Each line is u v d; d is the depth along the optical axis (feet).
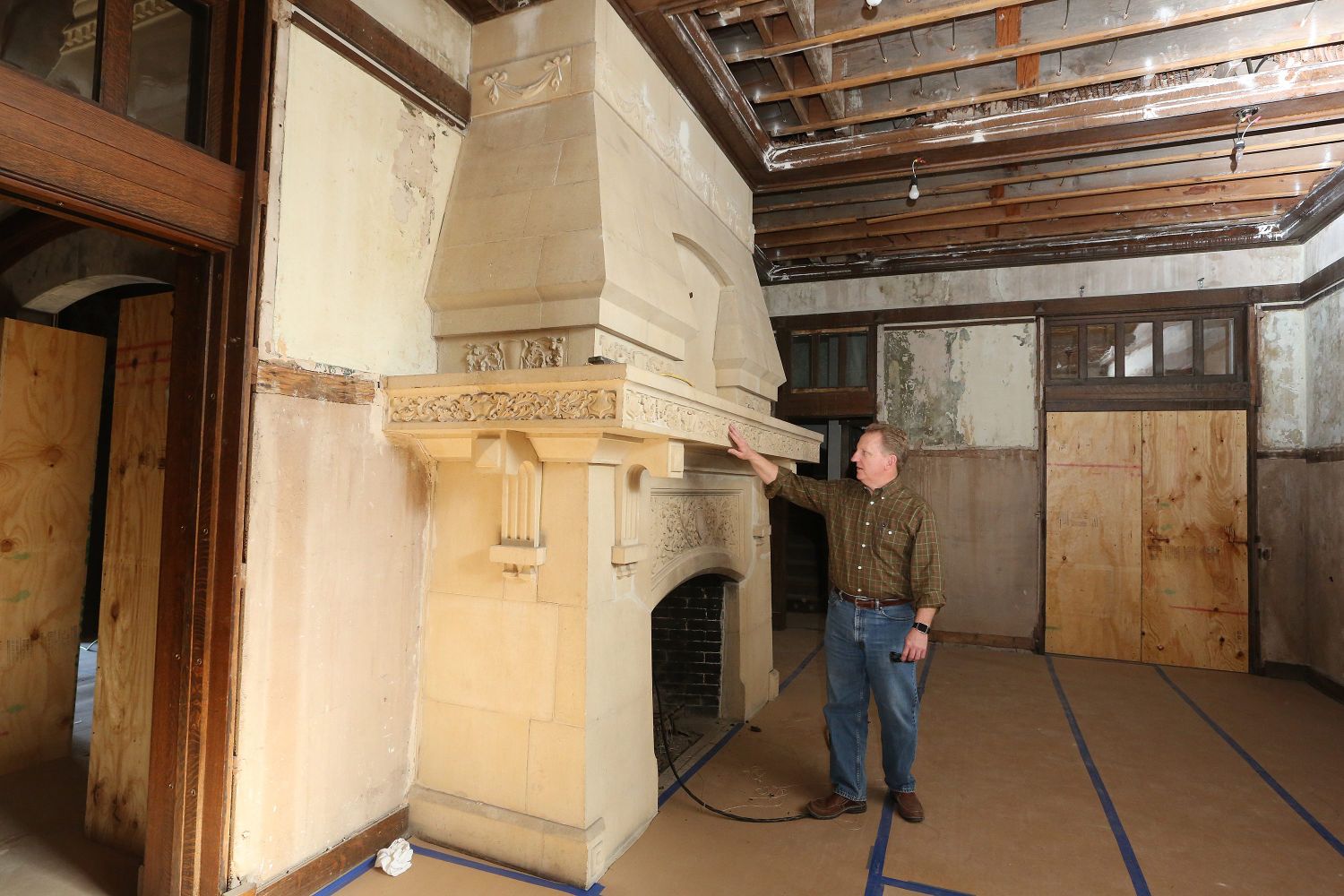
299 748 6.90
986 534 18.44
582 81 8.53
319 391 7.07
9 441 9.60
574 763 7.44
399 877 7.34
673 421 7.68
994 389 18.56
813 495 9.32
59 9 5.71
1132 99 11.34
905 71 10.64
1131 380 17.57
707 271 11.78
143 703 7.80
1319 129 12.14
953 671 16.20
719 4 8.95
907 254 18.93
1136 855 8.18
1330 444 15.10
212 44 6.68
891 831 8.66
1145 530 17.31
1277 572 16.34
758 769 10.46
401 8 8.15
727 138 12.30
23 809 8.71
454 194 8.93
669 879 7.48
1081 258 17.74
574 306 7.74
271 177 6.60
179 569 6.60
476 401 7.34
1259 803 9.55
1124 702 14.08
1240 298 16.72
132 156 5.72
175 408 6.77
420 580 8.40
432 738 8.27
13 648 9.74
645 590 8.89
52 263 9.34
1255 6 8.91
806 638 19.26
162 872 6.52
